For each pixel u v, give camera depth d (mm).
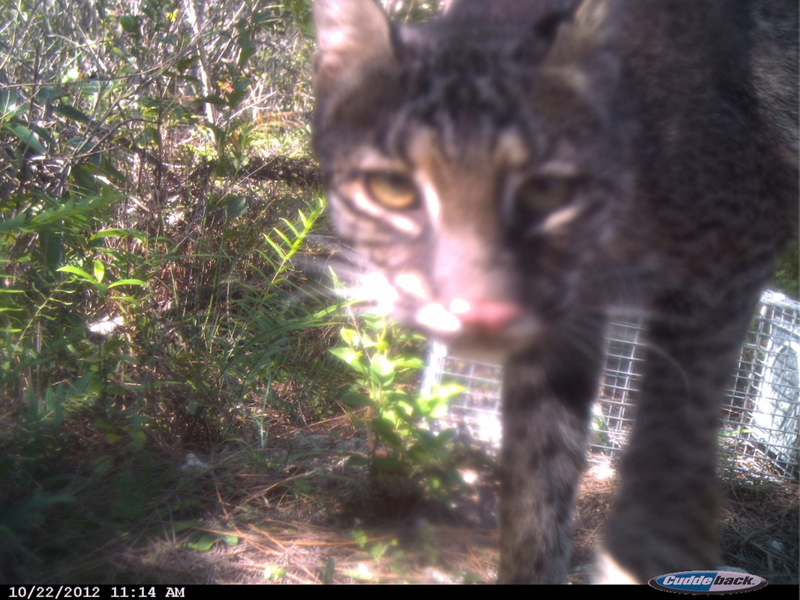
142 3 546
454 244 246
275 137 720
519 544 319
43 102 500
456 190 246
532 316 257
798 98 338
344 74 271
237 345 482
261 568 317
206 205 532
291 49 761
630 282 306
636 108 286
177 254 497
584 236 270
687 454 294
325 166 287
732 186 299
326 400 495
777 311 526
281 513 363
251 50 537
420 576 321
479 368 480
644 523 282
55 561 305
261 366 450
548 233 259
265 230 583
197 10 631
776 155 321
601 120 263
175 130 628
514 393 319
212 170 552
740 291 310
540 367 310
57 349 380
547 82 251
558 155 251
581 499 417
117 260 463
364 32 265
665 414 299
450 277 242
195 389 439
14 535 291
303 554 331
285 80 754
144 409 422
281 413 476
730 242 302
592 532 384
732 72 315
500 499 328
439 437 362
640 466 295
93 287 442
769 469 492
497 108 246
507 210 251
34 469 343
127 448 377
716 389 305
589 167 260
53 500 301
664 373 305
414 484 366
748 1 344
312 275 591
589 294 300
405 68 259
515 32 272
